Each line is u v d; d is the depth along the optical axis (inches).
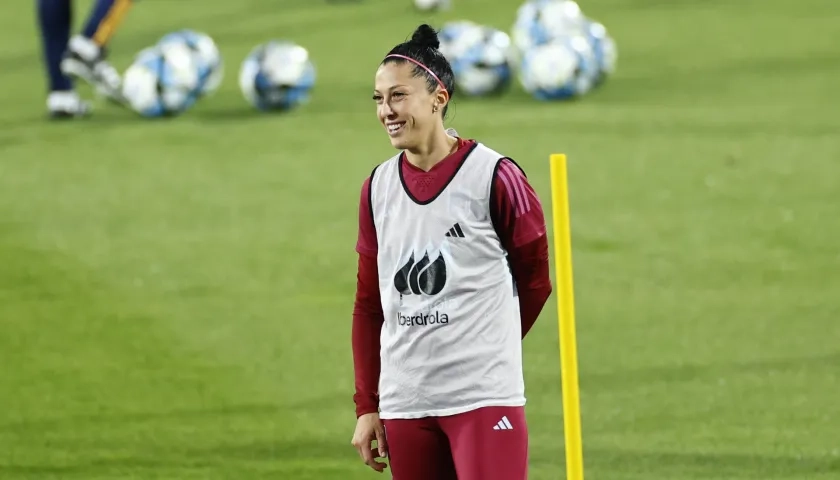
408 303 572.4
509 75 2074.3
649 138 1787.6
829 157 1673.2
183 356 1110.4
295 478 863.1
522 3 2755.9
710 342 1107.3
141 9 2901.1
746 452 884.6
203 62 2054.6
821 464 861.2
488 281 568.7
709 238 1392.7
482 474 561.9
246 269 1339.8
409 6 2787.9
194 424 964.0
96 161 1785.2
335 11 2773.1
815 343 1099.3
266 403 1002.7
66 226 1502.2
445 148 570.9
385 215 575.5
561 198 565.6
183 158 1788.9
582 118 1908.2
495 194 563.8
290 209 1542.8
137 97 2025.1
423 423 574.9
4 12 2930.6
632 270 1302.9
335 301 1243.8
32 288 1299.2
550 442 915.4
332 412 984.3
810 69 2176.4
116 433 949.2
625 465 870.4
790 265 1305.4
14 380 1060.5
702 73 2181.3
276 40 2527.1
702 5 2726.4
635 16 2655.0
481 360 565.9
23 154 1831.9
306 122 1964.8
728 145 1742.1
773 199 1518.2
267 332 1163.3
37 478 874.1
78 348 1133.7
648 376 1035.9
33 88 2278.5
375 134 1877.5
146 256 1389.0
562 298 572.4
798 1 2738.7
